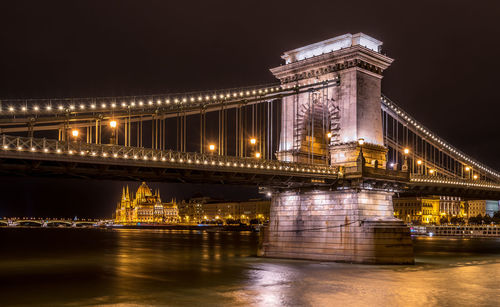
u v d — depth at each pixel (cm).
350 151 5497
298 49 6112
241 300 3422
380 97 5856
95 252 8519
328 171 5241
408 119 6919
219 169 4631
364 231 5194
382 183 5488
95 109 3966
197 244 11375
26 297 3578
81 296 3603
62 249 9594
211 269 5316
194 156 4497
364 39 5703
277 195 6022
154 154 4244
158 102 4422
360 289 3828
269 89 5534
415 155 7262
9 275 4941
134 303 3334
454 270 5109
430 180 6956
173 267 5619
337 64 5706
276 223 5984
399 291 3750
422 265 5416
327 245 5453
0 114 3469
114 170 4156
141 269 5434
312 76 5916
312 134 5675
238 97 5203
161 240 14000
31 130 3662
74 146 3788
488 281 4312
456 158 8050
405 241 5269
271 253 5988
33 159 3584
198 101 4797
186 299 3466
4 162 3628
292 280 4269
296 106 6009
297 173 5112
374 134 5691
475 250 8850
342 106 5625
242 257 6688
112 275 4872
